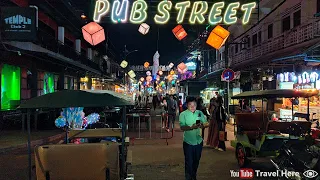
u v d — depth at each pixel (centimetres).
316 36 1257
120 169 565
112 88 4916
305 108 1345
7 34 1280
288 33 1591
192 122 664
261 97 888
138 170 805
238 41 2631
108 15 1295
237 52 2691
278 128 789
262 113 923
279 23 1839
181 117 675
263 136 754
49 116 1612
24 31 1284
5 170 805
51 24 2350
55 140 1312
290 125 783
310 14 1499
